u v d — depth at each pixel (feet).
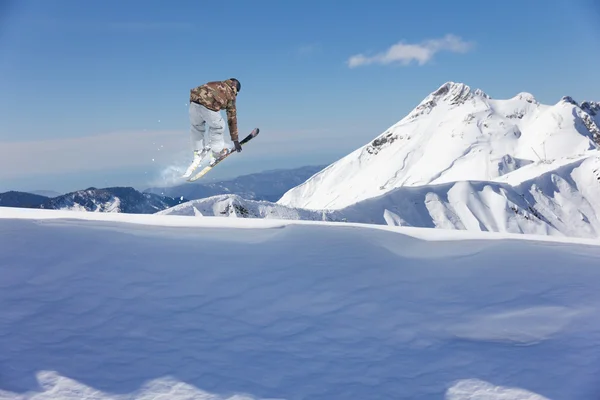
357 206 332.80
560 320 17.89
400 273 23.25
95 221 32.50
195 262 23.76
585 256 27.04
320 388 13.52
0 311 17.52
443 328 17.40
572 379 13.74
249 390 13.29
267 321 17.72
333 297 20.04
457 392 13.34
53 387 13.00
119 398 12.68
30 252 23.63
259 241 28.43
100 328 16.63
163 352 15.19
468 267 24.54
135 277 21.40
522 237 33.96
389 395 13.25
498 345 15.97
